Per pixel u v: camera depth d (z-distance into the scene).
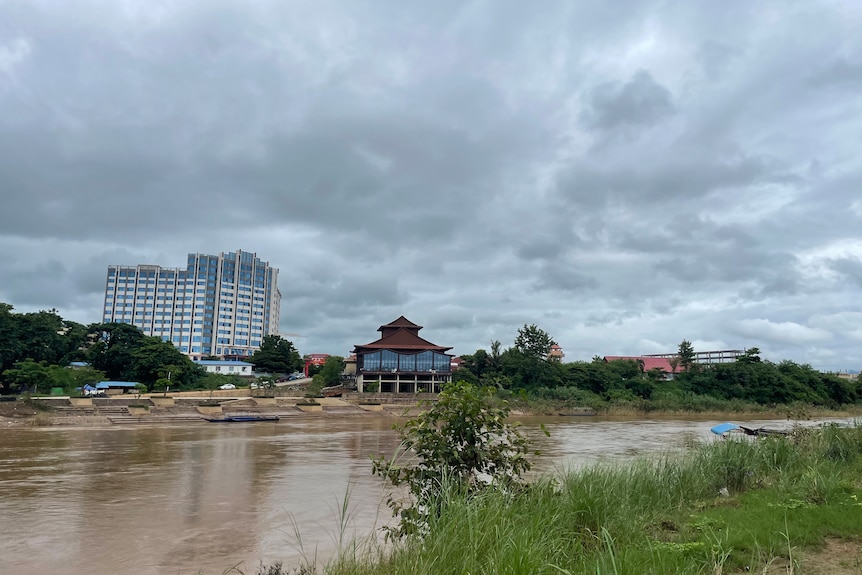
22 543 12.76
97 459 26.55
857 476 10.91
